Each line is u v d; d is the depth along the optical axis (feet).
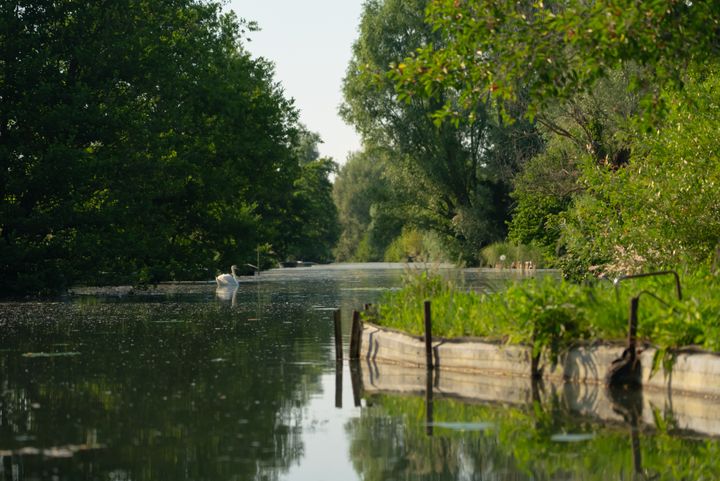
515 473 42.32
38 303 174.91
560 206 231.30
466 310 82.94
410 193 363.15
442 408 59.57
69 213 190.08
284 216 426.51
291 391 67.46
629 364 64.80
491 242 346.54
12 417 57.47
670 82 79.36
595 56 74.28
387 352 83.97
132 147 205.05
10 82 192.34
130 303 173.88
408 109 336.70
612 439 48.91
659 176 103.40
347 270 422.41
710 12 71.61
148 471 43.83
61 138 192.24
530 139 326.44
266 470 43.75
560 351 68.95
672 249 101.14
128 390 68.18
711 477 40.86
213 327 120.57
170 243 229.86
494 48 79.46
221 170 238.68
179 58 222.89
